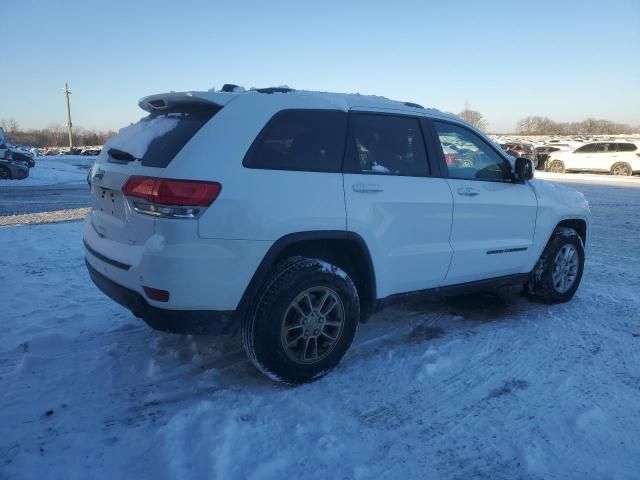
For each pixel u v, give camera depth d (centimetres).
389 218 389
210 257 316
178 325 325
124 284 335
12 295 534
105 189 369
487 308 528
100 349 414
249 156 334
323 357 365
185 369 383
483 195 454
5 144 2538
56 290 555
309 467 277
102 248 360
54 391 350
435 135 436
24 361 383
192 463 276
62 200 1485
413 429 313
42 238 824
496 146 484
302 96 373
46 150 8194
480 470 278
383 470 276
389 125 409
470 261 448
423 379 373
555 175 2595
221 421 314
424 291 430
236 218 321
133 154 346
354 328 377
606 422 321
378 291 395
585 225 574
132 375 373
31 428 307
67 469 272
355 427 313
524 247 495
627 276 650
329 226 356
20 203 1397
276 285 339
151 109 403
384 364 396
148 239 318
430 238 419
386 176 394
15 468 271
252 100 350
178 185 311
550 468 279
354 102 398
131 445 293
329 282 357
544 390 359
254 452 287
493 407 338
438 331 464
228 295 326
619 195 1653
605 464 282
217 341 433
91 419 318
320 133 368
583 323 486
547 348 428
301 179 349
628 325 482
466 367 393
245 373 379
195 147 321
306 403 339
